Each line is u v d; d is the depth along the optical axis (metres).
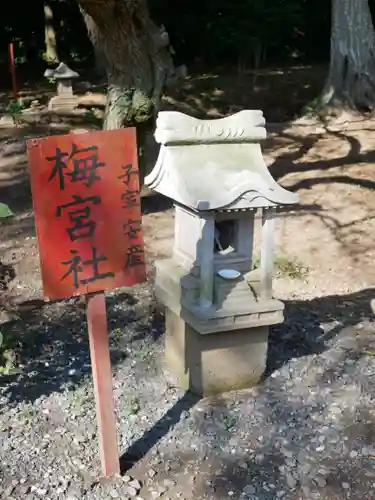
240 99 11.91
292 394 3.49
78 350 3.96
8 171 8.30
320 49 14.89
